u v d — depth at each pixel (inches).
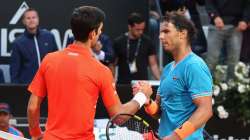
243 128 649.6
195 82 374.0
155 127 595.5
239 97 648.4
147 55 683.4
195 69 375.2
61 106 359.3
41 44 662.5
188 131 361.7
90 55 364.5
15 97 623.2
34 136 381.1
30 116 373.7
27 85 625.3
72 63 360.8
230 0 727.7
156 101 403.9
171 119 383.6
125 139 420.2
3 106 566.6
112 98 363.3
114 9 713.6
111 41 713.0
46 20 706.8
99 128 553.6
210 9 725.9
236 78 657.6
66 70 360.2
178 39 381.1
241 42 730.8
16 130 571.5
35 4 704.4
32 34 660.1
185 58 382.3
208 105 371.2
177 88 381.1
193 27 383.9
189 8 723.4
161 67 728.3
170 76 384.5
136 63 679.1
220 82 660.1
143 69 681.0
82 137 360.2
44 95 372.8
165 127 387.9
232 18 729.0
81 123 358.0
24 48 657.6
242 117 647.1
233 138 648.4
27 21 657.0
